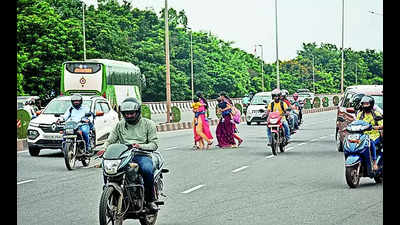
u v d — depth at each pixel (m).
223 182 15.01
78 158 18.25
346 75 163.62
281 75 143.00
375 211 10.98
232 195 12.98
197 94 24.88
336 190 13.50
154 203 9.41
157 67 88.25
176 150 24.22
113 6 96.75
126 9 98.69
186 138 32.16
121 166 8.68
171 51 96.31
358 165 13.74
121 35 75.50
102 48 70.06
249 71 130.25
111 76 38.06
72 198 12.76
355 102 19.66
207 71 104.44
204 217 10.56
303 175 16.20
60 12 72.75
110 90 37.72
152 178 9.23
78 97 18.58
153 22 102.94
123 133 9.51
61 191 13.73
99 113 19.34
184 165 18.81
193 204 11.90
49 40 54.59
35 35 54.72
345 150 13.84
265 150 23.88
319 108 73.56
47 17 56.94
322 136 31.16
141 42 92.06
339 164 18.75
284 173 16.67
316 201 12.09
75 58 57.12
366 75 168.00
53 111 22.36
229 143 25.31
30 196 13.02
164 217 10.59
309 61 157.38
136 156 9.25
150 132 9.48
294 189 13.73
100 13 78.00
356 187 13.86
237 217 10.52
